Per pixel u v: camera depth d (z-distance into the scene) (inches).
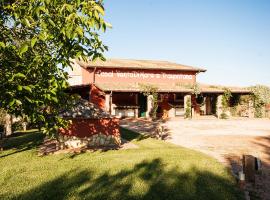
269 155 537.3
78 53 264.7
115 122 625.0
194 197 301.9
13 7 251.9
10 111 292.4
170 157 485.7
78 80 1317.7
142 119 1208.2
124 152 530.6
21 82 264.1
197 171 399.5
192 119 1266.0
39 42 283.6
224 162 471.8
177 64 1576.0
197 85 1272.1
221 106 1349.7
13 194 304.5
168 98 1378.0
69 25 220.5
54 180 351.6
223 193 314.3
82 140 588.4
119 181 349.4
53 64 278.8
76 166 419.8
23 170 398.0
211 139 727.7
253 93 1395.2
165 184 340.8
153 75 1363.2
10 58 269.4
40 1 231.5
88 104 645.3
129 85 1224.2
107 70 1269.7
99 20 221.9
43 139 677.9
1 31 274.5
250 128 973.8
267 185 354.9
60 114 573.6
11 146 606.5
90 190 317.1
